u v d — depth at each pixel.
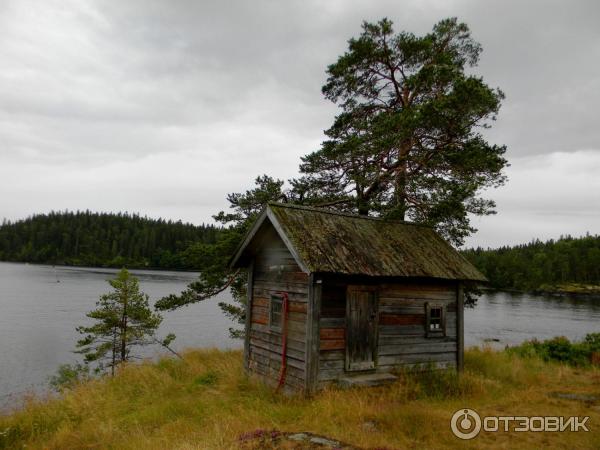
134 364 15.16
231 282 18.48
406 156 16.47
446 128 15.75
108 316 21.64
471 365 14.39
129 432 8.91
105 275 108.88
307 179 19.02
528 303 78.69
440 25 18.31
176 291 69.38
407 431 7.98
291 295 11.44
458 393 10.73
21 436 9.55
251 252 13.49
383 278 11.58
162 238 155.88
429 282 12.68
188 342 34.00
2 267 127.06
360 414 8.59
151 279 98.06
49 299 56.84
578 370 15.32
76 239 161.38
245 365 13.15
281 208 11.77
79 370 21.20
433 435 7.79
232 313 19.81
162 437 8.13
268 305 12.47
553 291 109.12
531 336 39.94
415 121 14.84
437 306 12.75
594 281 118.50
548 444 7.62
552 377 13.85
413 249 12.89
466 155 15.59
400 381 10.88
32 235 168.12
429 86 16.89
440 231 17.30
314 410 9.03
